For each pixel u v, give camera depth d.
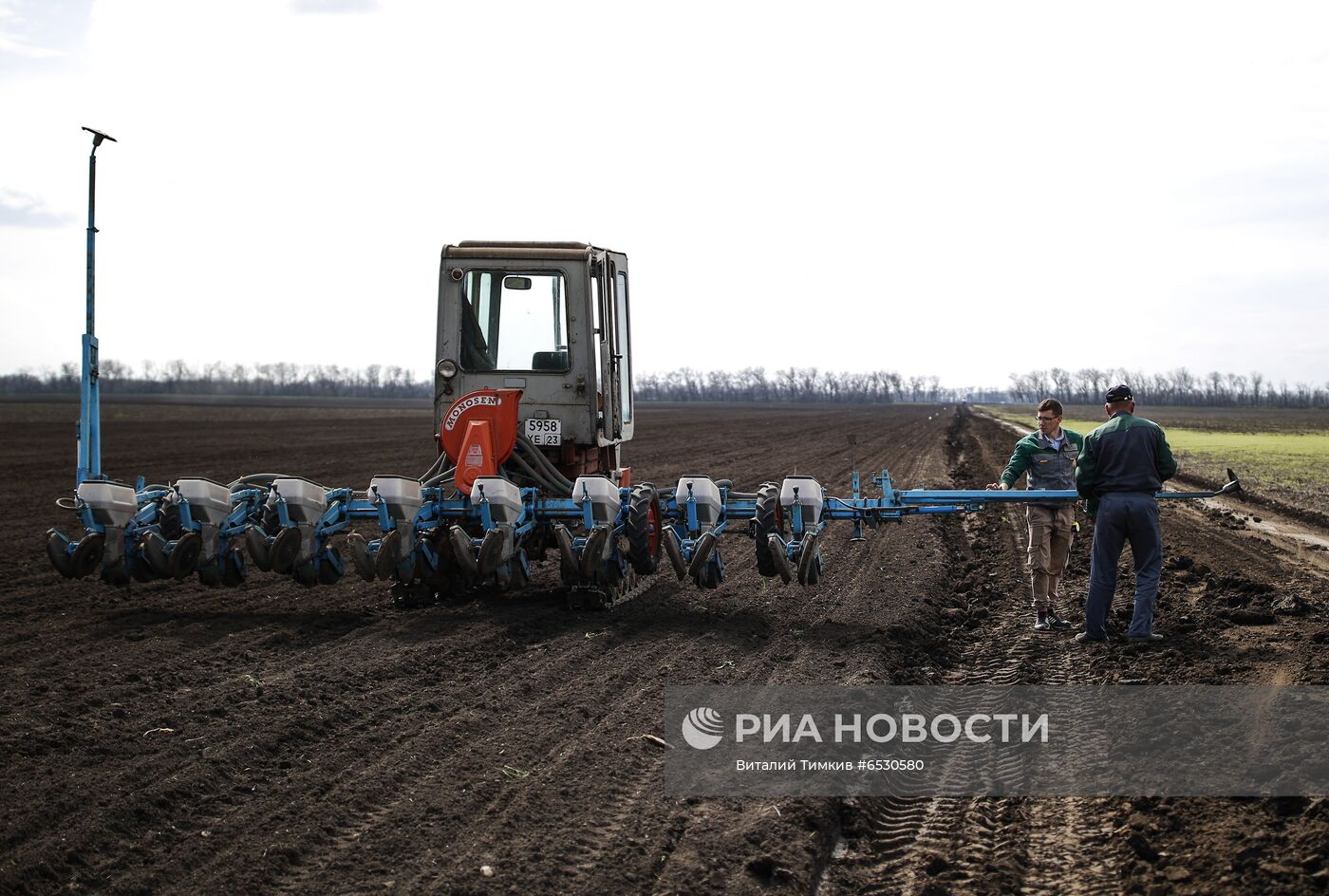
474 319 11.87
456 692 8.00
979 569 14.73
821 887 5.32
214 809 5.80
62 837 5.32
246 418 70.38
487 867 5.18
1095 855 5.58
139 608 10.94
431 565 10.88
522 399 11.82
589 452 12.50
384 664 8.59
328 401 135.25
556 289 11.77
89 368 11.24
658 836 5.58
